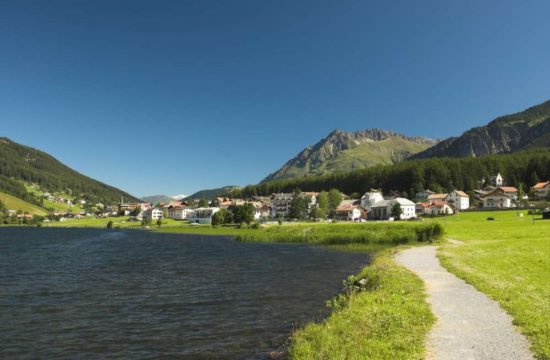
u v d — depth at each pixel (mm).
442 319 19578
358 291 32500
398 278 30891
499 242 52750
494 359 14477
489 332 17375
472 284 27922
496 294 24000
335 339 17797
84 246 97438
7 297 34781
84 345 22016
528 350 15180
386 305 22781
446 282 29062
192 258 66125
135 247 92562
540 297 22734
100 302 32562
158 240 119188
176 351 20844
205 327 25047
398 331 18062
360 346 16375
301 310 28766
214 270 50906
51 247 94750
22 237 142375
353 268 50375
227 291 36625
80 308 30516
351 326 19344
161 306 30953
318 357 16219
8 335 23844
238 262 59406
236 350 20688
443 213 175500
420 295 24938
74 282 42500
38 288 39031
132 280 43562
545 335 16359
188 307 30500
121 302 32500
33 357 20359
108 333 24109
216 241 110688
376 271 36125
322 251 74562
